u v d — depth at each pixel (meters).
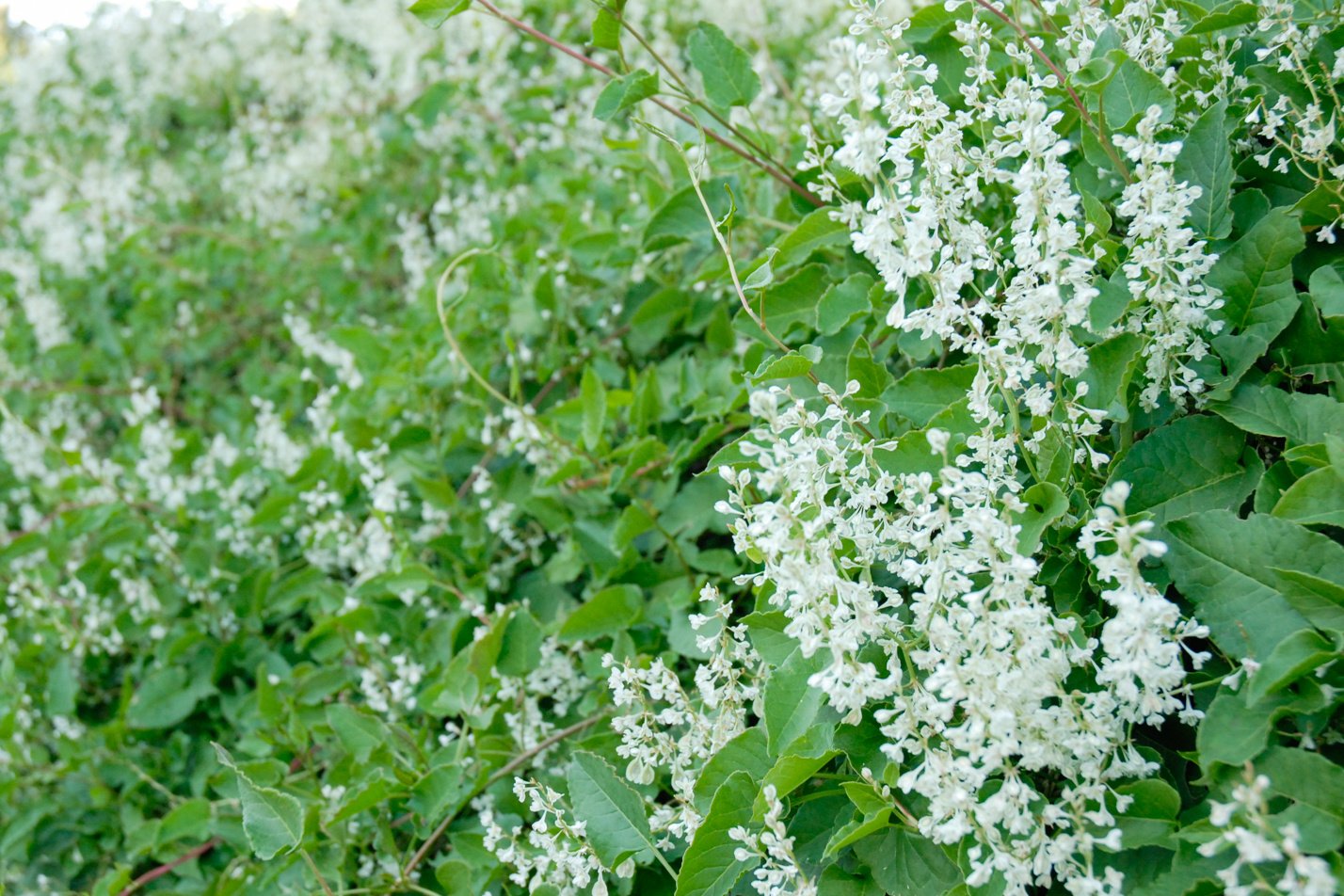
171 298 5.11
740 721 1.86
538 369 3.30
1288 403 1.65
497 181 4.22
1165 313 1.68
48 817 3.31
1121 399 1.74
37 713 3.45
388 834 2.30
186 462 4.09
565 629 2.39
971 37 1.85
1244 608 1.49
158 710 3.29
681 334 3.15
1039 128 1.50
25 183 6.51
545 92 4.09
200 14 7.06
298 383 4.36
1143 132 1.58
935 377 1.86
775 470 1.47
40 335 5.12
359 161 5.02
